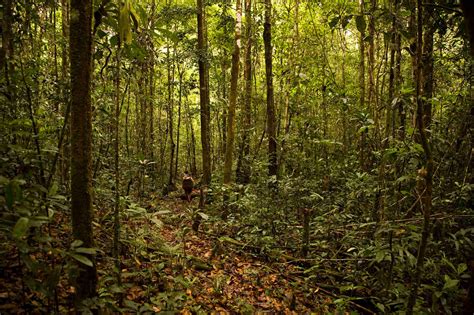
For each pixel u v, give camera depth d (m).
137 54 3.25
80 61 2.25
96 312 2.50
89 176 2.36
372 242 4.36
